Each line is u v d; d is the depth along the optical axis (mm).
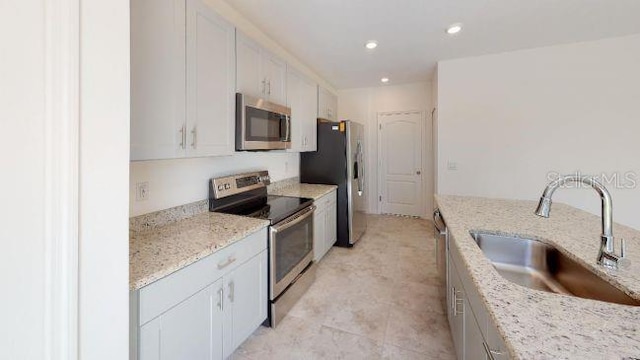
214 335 1502
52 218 763
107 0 864
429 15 2424
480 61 3480
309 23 2549
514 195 3436
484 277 1011
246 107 2029
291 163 3666
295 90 3014
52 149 756
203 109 1687
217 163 2322
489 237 1611
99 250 870
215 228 1772
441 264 2361
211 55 1742
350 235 3686
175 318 1268
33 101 726
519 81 3338
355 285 2695
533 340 663
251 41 2170
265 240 1976
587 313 776
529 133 3338
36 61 727
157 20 1383
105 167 877
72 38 774
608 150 3068
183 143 1548
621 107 3000
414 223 4820
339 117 5465
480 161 3557
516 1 2223
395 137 5176
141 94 1313
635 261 1128
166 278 1219
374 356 1773
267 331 2010
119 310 934
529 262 1524
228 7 2240
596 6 2311
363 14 2389
